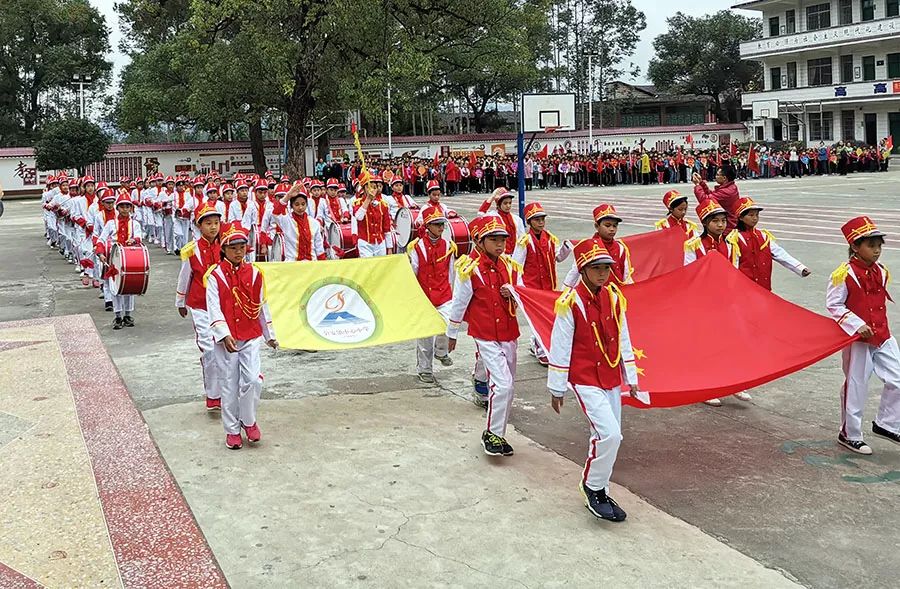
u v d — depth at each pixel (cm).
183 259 734
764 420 699
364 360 940
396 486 569
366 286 810
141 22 4756
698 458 616
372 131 5903
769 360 618
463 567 454
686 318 643
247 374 638
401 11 2759
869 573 443
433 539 488
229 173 4569
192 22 2773
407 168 3828
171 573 421
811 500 536
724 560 459
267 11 2642
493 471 595
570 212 2722
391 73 2670
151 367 921
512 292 610
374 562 460
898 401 632
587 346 515
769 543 479
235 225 636
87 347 923
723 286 666
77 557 438
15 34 5656
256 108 3553
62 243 2058
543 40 5728
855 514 514
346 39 2697
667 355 609
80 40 5931
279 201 1243
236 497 554
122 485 535
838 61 5544
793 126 5947
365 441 663
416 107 5456
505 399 612
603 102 7256
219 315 627
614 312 520
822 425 682
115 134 6406
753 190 3491
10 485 536
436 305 862
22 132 5869
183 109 4369
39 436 629
